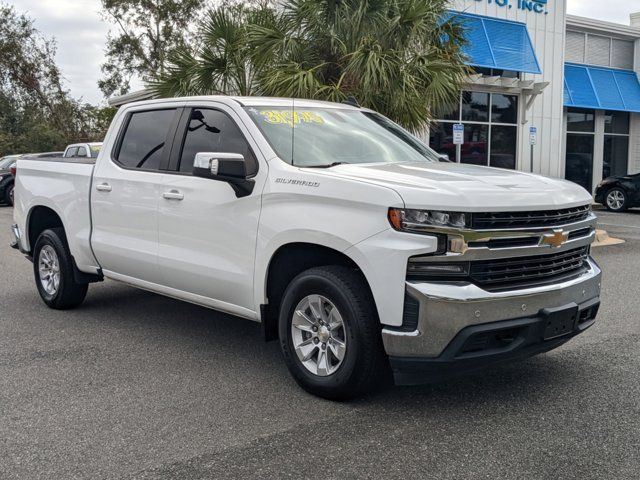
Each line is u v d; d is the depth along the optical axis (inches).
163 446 144.8
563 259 171.3
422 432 151.5
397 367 154.0
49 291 269.3
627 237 509.0
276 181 175.9
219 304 197.2
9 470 134.2
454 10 650.8
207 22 469.7
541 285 161.0
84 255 244.1
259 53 439.5
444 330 148.6
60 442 146.8
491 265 154.4
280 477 131.0
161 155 214.8
